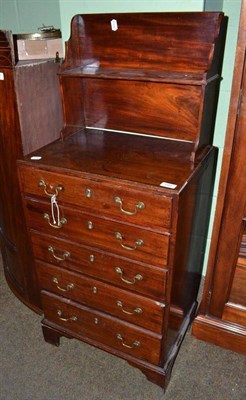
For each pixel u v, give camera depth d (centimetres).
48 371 151
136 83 141
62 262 138
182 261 132
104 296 135
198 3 125
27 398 140
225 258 143
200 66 130
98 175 111
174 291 130
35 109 135
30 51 140
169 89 137
